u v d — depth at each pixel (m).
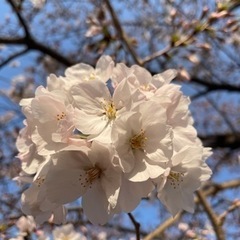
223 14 0.29
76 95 0.14
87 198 0.14
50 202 0.14
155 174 0.13
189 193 0.15
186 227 0.30
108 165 0.13
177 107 0.14
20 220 0.24
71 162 0.14
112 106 0.14
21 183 0.17
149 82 0.15
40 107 0.14
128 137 0.14
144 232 0.45
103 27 0.34
